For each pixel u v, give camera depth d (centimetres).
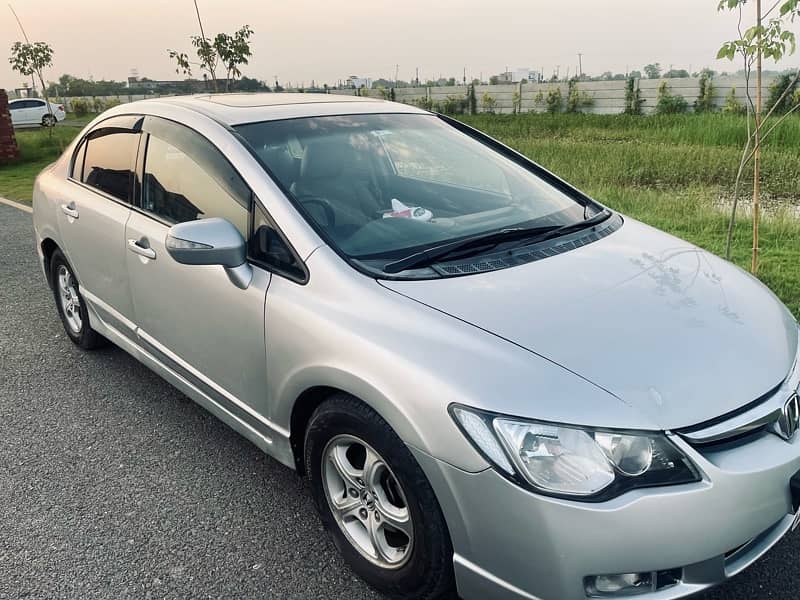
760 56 488
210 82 1116
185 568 257
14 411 382
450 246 265
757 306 254
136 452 338
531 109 3131
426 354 209
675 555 186
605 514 182
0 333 498
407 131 347
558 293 239
